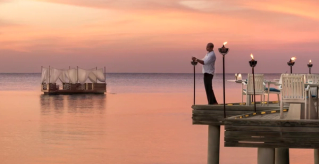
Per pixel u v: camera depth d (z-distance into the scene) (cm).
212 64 1335
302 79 1038
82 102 5747
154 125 3141
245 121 973
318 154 1602
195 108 1324
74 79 8050
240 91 7800
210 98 1352
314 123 948
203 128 2959
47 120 3481
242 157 2017
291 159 1989
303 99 1041
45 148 2223
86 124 3198
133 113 4053
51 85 7862
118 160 1942
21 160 1955
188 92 7950
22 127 3033
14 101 5959
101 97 6950
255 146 971
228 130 982
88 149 2191
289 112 1103
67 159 1970
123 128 2967
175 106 4825
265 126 966
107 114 3981
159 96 6819
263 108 1290
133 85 12481
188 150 2158
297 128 956
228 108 1302
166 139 2502
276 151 1484
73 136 2606
